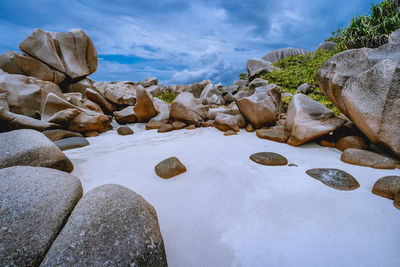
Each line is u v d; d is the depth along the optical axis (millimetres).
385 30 4184
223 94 12070
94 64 8875
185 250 1410
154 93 13273
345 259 1267
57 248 1057
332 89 3242
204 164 2908
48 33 7605
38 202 1229
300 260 1285
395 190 1812
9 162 1970
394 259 1242
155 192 2166
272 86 5391
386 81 2488
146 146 3850
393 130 2518
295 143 3510
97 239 1084
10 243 1036
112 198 1290
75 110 4812
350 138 3166
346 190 2025
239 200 1984
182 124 5555
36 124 4172
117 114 6535
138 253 1097
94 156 3271
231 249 1405
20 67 6938
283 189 2127
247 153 3299
